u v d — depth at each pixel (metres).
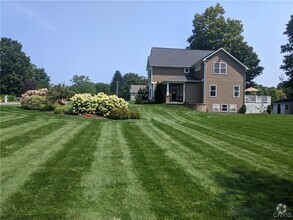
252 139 10.88
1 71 71.56
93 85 101.81
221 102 31.67
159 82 34.97
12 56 71.94
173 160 7.39
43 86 78.94
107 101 18.95
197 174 6.22
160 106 28.08
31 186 5.44
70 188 5.36
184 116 21.84
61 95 21.23
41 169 6.49
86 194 5.07
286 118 20.55
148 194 5.09
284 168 6.74
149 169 6.58
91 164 6.95
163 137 11.02
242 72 31.97
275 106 44.75
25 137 10.31
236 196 5.01
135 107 26.44
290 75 42.66
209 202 4.76
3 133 10.97
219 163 7.15
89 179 5.86
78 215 4.30
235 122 17.73
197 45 54.53
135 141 10.07
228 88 31.77
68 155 7.79
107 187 5.42
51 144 9.23
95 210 4.47
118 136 11.12
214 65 31.50
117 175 6.12
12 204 4.67
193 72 35.56
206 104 31.34
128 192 5.18
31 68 81.94
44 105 20.33
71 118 17.12
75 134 11.31
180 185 5.54
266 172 6.39
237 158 7.69
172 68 35.69
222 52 31.56
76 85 96.75
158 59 36.16
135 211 4.44
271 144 9.83
